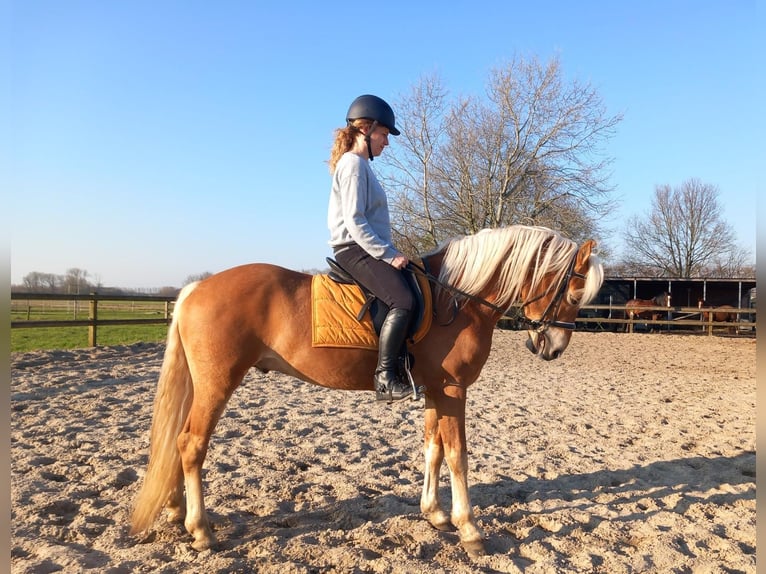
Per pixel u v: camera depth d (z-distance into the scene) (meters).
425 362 3.24
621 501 4.04
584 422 6.42
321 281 3.30
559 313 3.50
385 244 3.14
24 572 2.72
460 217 24.81
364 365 3.24
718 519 3.72
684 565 3.04
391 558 3.02
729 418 6.72
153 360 10.54
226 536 3.29
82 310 28.38
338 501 3.89
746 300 25.70
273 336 3.20
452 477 3.27
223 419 6.22
